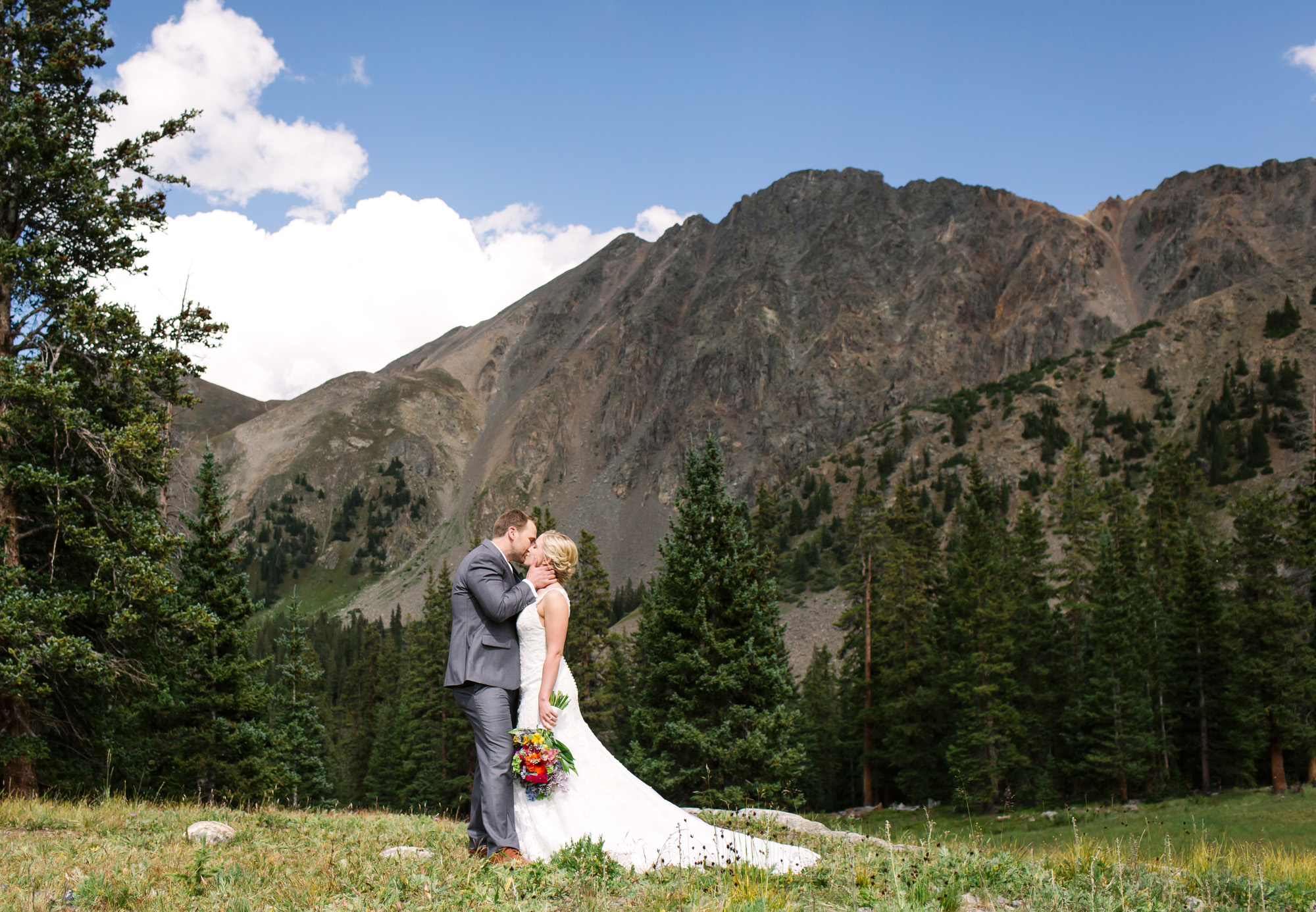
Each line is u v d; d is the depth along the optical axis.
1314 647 47.81
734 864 4.97
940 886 4.82
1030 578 58.12
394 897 4.27
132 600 16.62
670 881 4.66
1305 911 5.24
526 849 5.26
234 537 29.66
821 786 59.00
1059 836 28.98
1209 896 5.19
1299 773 50.56
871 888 4.66
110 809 9.77
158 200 18.81
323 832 8.12
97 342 17.42
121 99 18.92
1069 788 51.31
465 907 4.06
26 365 15.87
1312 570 55.34
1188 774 51.94
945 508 169.12
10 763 16.59
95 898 4.32
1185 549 56.22
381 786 65.06
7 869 5.20
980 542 54.25
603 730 46.62
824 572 138.00
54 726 18.02
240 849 6.56
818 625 121.19
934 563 59.28
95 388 17.97
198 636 18.34
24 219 17.95
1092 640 58.25
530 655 5.53
